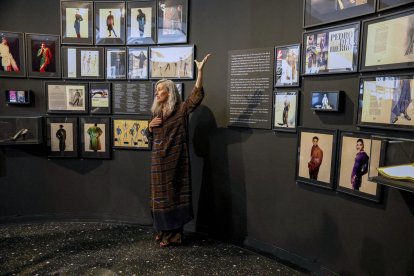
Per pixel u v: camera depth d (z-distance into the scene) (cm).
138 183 307
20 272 213
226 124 269
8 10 293
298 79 224
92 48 297
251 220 261
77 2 293
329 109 200
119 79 298
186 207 253
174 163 248
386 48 172
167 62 284
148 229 294
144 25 288
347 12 192
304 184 226
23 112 300
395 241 173
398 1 166
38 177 308
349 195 198
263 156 250
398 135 170
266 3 241
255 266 228
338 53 198
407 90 163
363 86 184
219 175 276
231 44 261
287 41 231
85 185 312
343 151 198
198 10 274
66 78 301
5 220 304
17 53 293
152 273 215
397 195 171
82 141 307
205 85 276
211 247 259
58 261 229
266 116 245
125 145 304
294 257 234
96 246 255
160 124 247
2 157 300
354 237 196
